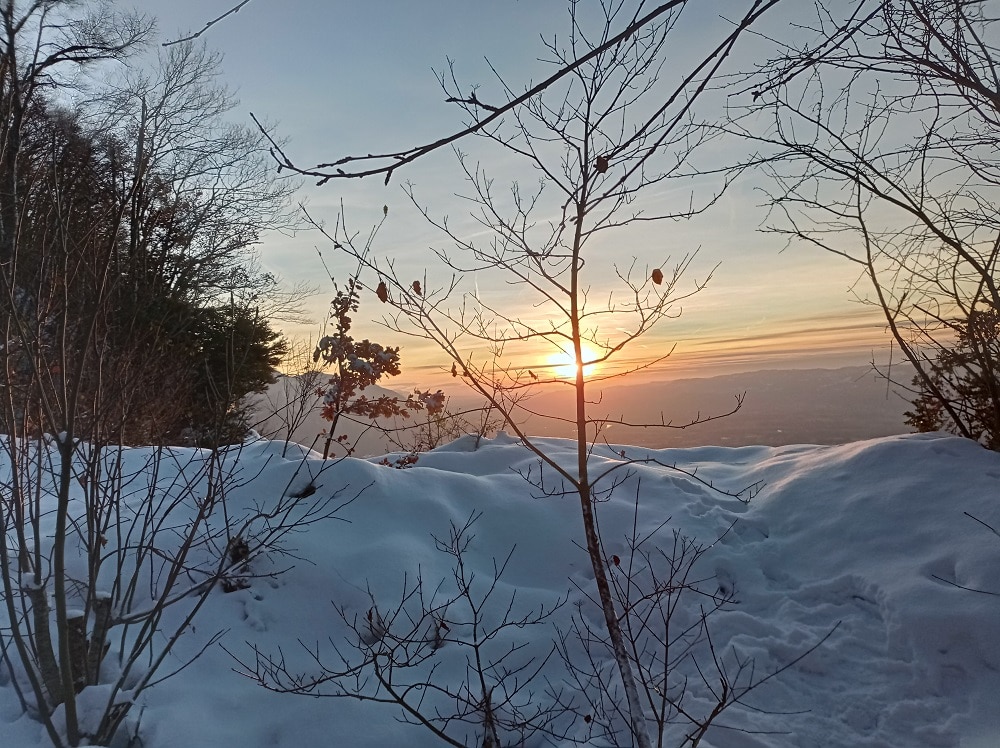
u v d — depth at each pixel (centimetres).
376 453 883
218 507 516
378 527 516
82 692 325
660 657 419
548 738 367
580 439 290
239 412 464
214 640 384
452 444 768
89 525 343
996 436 564
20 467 343
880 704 367
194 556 464
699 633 415
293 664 402
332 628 431
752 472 652
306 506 527
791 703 374
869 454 576
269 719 361
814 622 436
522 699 389
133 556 465
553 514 559
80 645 352
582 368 289
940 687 371
